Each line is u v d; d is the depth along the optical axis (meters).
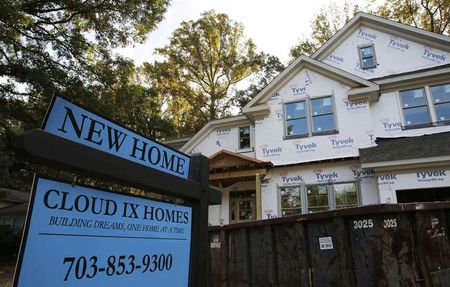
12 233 19.58
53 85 14.12
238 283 5.32
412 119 13.01
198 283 2.74
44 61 14.73
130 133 2.44
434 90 13.01
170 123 30.16
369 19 15.61
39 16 14.53
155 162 2.62
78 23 15.65
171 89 34.09
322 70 14.00
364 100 13.02
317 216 4.49
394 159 10.62
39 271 1.70
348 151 12.70
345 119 13.10
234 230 5.65
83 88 14.59
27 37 13.98
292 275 4.62
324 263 4.34
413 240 3.90
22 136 1.66
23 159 1.71
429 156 10.25
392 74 14.71
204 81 34.78
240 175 13.38
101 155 2.05
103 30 15.52
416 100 13.18
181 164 2.93
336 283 4.17
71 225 1.91
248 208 14.73
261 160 14.04
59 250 1.82
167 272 2.53
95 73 15.29
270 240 4.99
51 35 14.68
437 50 14.15
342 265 4.12
